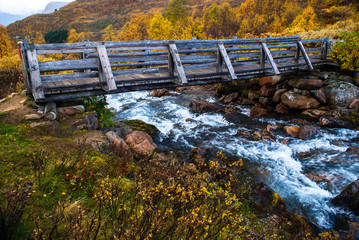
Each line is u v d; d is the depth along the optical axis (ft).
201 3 445.37
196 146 32.17
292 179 24.44
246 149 31.12
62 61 21.90
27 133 18.85
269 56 34.12
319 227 17.67
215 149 31.09
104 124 29.19
